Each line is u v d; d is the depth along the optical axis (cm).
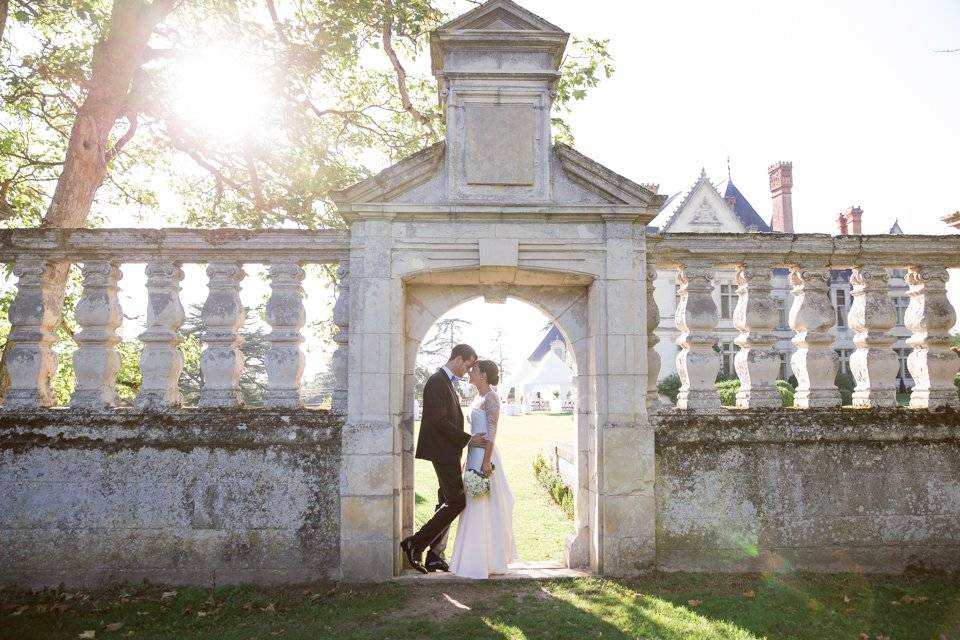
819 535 558
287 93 911
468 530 556
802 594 507
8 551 533
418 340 612
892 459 564
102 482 539
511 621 459
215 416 543
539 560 652
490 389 597
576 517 604
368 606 487
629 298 563
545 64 578
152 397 552
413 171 558
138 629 450
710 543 559
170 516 539
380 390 546
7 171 925
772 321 585
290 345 575
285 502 544
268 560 539
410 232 561
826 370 585
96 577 532
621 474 550
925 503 561
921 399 584
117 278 581
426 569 552
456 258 560
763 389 582
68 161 708
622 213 560
